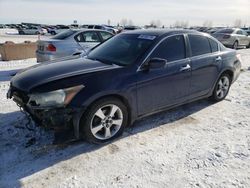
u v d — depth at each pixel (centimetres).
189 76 439
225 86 540
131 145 355
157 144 359
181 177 288
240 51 1617
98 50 450
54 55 792
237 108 505
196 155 333
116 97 353
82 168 303
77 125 322
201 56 461
